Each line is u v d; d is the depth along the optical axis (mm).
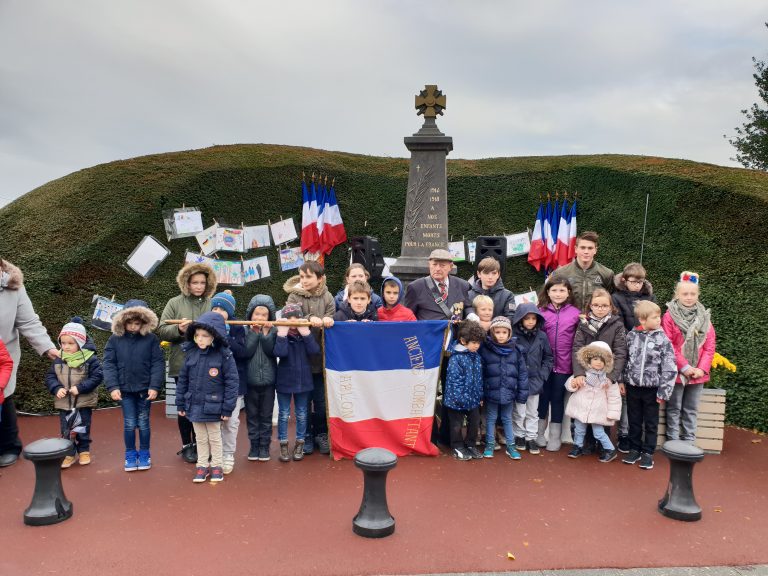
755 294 8492
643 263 10125
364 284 6320
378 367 6219
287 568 4023
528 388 6305
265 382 6027
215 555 4184
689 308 6594
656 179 10469
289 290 6754
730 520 4938
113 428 7340
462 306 6629
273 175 11180
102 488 5398
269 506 5023
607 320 6352
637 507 5152
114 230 9320
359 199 12000
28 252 8938
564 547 4395
